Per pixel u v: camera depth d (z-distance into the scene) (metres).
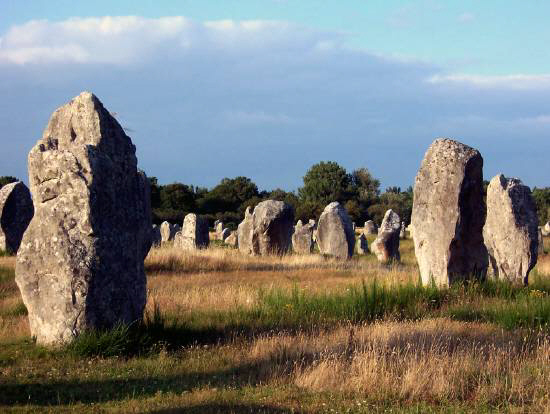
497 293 17.94
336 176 105.44
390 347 11.46
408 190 113.56
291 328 14.28
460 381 9.76
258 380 10.38
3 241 30.38
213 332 13.79
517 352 11.50
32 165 12.99
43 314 12.54
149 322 13.27
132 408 9.05
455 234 18.16
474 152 18.47
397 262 32.47
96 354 11.97
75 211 12.57
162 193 91.62
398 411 8.81
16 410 9.05
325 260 32.88
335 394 9.54
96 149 12.92
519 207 20.47
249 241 36.94
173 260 27.28
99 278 12.52
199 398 9.49
